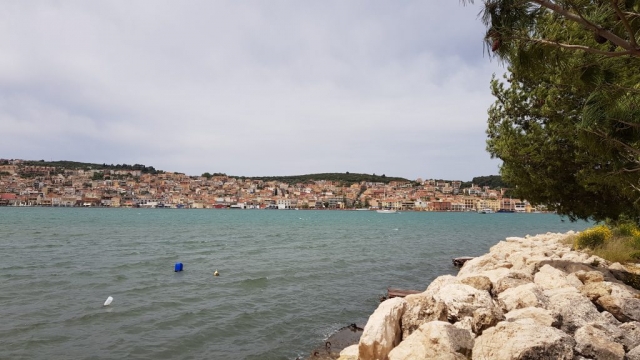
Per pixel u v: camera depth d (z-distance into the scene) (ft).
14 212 483.51
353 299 57.16
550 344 20.75
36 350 34.83
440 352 21.71
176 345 37.04
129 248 122.52
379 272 81.71
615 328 24.45
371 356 24.50
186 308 49.93
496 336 22.49
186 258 99.66
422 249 129.90
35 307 48.91
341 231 231.09
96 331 40.37
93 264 86.89
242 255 107.14
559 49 17.80
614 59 19.56
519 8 16.26
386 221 399.65
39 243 133.59
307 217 501.97
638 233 56.70
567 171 39.75
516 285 35.29
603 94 19.07
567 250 59.88
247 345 37.60
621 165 25.09
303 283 68.08
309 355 35.22
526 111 41.01
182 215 490.49
